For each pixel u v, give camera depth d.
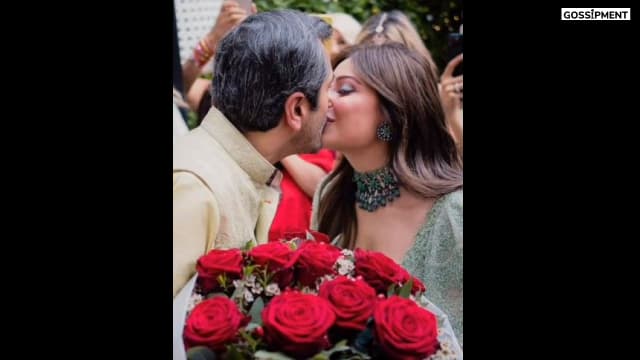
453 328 1.49
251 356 1.18
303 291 1.26
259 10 1.49
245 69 1.47
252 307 1.23
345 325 1.19
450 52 1.49
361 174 1.51
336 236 1.52
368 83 1.49
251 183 1.50
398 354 1.19
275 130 1.49
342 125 1.50
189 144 1.49
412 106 1.49
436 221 1.50
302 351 1.16
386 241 1.51
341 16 1.49
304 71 1.47
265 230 1.51
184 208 1.46
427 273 1.50
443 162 1.50
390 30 1.49
